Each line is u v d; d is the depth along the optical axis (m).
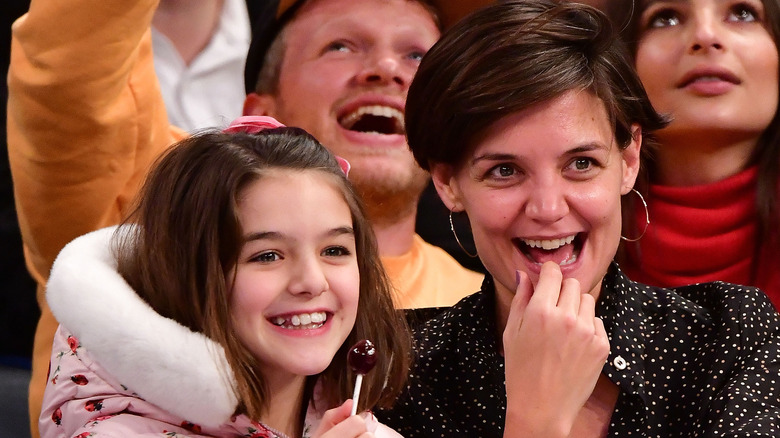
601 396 4.93
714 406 4.68
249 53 7.23
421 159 4.90
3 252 8.19
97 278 4.43
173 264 4.59
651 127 4.84
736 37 6.66
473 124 4.56
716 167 6.83
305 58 6.88
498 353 5.13
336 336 4.61
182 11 8.12
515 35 4.52
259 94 7.17
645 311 5.06
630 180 4.87
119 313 4.32
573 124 4.50
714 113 6.64
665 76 6.72
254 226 4.51
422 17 6.88
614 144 4.64
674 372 4.91
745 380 4.70
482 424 5.04
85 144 5.94
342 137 6.80
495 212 4.63
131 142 6.16
